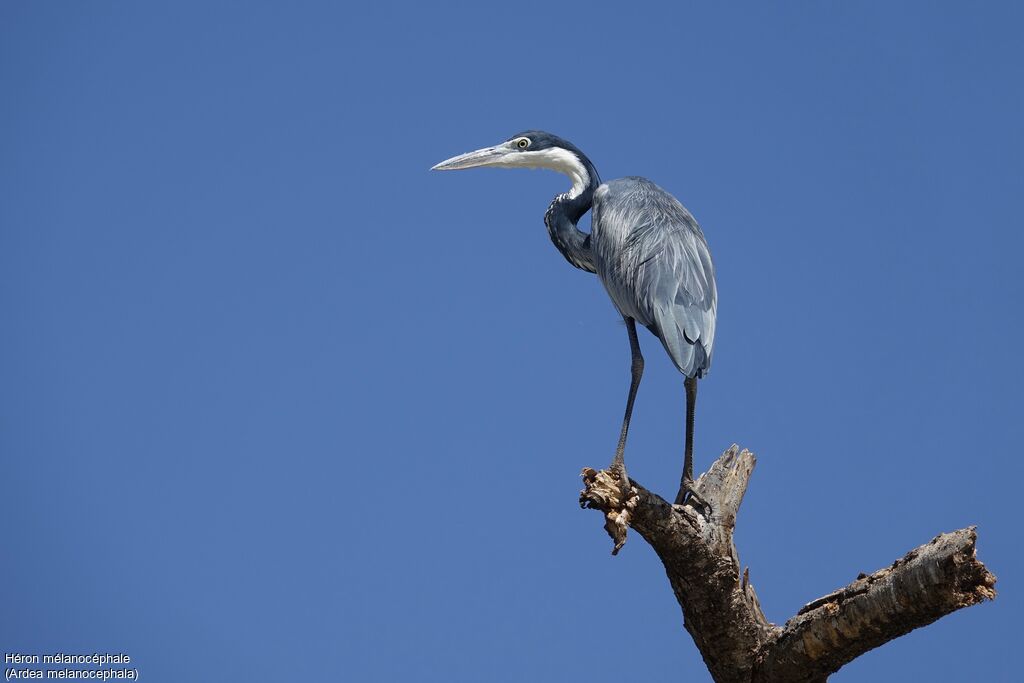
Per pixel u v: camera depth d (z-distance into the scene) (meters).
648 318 12.83
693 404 12.99
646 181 14.48
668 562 11.80
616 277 13.41
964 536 10.27
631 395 13.22
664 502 11.40
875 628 10.98
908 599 10.58
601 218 14.05
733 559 11.91
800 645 11.62
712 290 12.93
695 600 11.92
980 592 10.28
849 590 11.16
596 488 10.86
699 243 13.30
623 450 12.95
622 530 10.72
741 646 12.08
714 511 12.06
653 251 13.05
